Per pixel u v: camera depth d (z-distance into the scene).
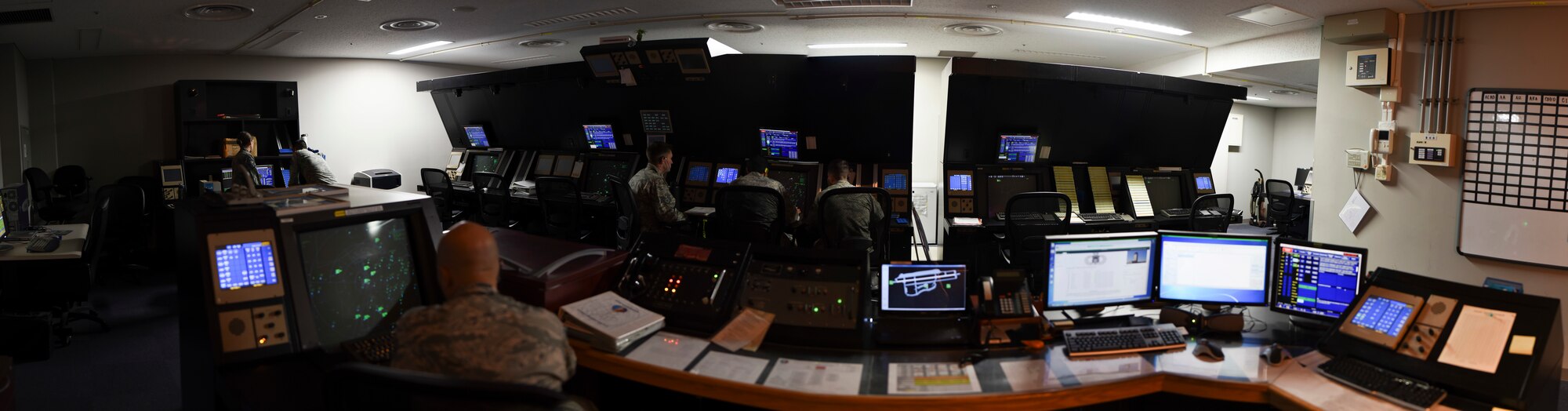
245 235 2.28
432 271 2.68
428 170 7.52
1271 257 2.85
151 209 7.69
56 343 4.66
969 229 6.04
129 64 7.82
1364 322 2.45
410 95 9.51
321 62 8.85
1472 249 4.52
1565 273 4.24
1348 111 5.12
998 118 6.14
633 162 7.29
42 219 6.84
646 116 6.88
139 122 7.91
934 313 2.63
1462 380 2.18
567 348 2.00
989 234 6.17
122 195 6.48
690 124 6.75
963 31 6.21
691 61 5.87
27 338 4.29
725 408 2.91
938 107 8.17
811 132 6.34
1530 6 4.25
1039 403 2.17
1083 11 5.20
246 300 2.25
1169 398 2.90
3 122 6.80
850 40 6.88
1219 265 2.86
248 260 2.28
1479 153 4.46
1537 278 4.34
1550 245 4.26
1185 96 6.59
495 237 3.29
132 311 5.50
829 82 5.98
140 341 4.77
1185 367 2.37
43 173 7.11
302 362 2.29
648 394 3.03
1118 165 6.89
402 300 2.64
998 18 5.58
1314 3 4.65
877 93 5.92
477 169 8.88
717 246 2.81
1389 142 4.79
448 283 1.97
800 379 2.23
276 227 2.33
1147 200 6.64
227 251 2.25
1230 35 6.08
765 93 6.22
